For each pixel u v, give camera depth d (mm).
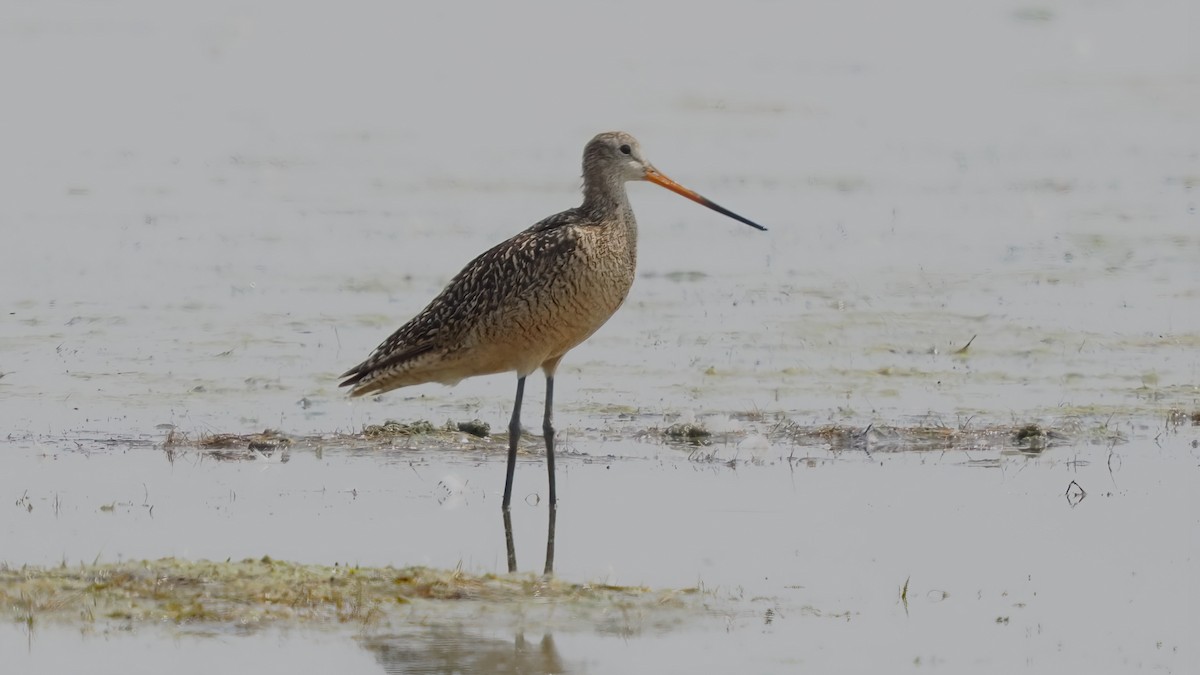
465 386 16656
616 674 9211
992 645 9844
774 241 23375
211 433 14695
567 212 13391
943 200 26547
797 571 11281
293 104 36844
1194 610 10531
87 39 45844
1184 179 28375
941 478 13656
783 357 17453
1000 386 16453
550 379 13359
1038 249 22766
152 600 10117
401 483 13523
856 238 23547
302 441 14594
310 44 46188
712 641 9812
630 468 14016
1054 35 48125
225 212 25125
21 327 18203
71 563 10992
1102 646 9852
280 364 17031
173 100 37000
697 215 25438
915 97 38219
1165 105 37188
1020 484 13469
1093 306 19594
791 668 9391
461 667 9250
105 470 13570
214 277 20781
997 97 38375
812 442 14758
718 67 42688
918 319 19000
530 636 9781
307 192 26891
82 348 17438
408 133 33344
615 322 18828
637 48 46219
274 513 12555
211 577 10453
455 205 25828
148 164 29359
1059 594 10836
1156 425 15172
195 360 17094
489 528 12352
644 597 10539
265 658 9312
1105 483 13477
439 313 13000
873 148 31734
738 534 12172
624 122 34656
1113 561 11547
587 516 12664
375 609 10086
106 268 21188
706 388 16344
